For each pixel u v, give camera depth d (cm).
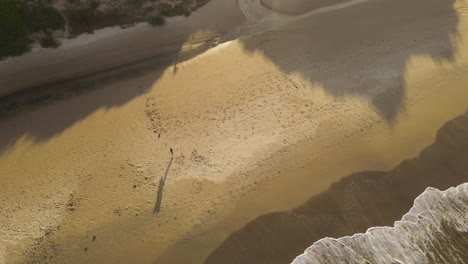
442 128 2467
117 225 2005
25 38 2438
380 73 2692
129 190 2112
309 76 2644
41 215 2011
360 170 2273
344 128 2416
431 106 2561
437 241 2044
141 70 2575
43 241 1938
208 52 2716
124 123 2348
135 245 1964
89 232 1975
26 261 1886
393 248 2014
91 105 2402
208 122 2388
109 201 2072
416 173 2278
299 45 2806
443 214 2128
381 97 2570
